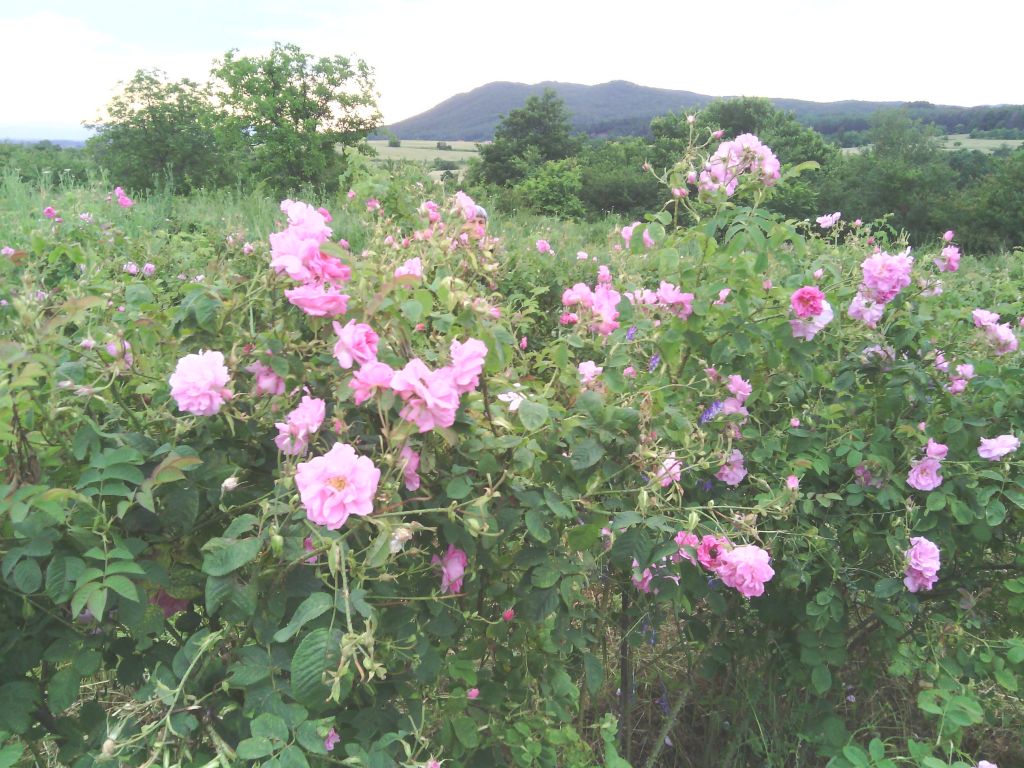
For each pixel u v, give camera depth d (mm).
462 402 1598
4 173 8391
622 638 2391
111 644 1463
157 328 1670
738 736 2514
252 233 4742
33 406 1455
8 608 1384
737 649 2479
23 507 1215
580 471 1758
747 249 2598
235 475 1475
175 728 1251
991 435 2621
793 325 2387
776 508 2107
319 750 1224
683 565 2174
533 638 1872
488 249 2367
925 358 2697
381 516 1375
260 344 1588
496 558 1742
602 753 2467
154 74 42062
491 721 1849
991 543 2584
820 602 2277
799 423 2531
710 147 2637
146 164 42344
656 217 2646
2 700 1333
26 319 1454
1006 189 34500
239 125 39812
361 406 1587
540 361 2166
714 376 2424
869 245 3719
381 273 1718
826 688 2309
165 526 1468
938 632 2463
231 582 1294
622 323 2391
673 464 1842
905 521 2410
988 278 4523
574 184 45156
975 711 2178
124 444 1436
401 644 1521
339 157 40875
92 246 4078
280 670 1344
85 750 1421
